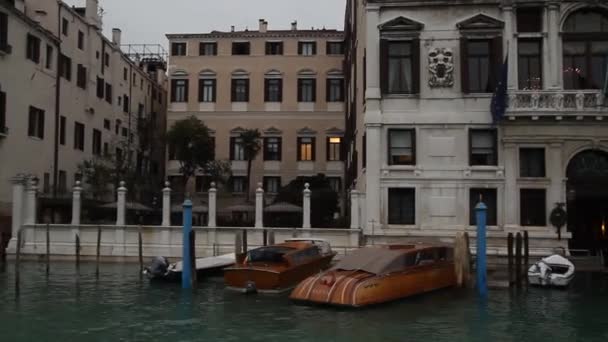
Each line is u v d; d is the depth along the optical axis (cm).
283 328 1385
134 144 4681
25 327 1404
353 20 3409
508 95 2442
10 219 2978
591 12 2508
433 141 2522
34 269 2361
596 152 2478
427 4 2530
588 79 2495
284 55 4431
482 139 2527
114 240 2580
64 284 2019
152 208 3369
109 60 4266
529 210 2483
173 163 4381
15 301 1719
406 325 1418
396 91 2561
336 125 4359
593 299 1764
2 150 2941
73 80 3688
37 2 3400
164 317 1513
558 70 2467
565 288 1928
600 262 2342
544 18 2489
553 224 2433
